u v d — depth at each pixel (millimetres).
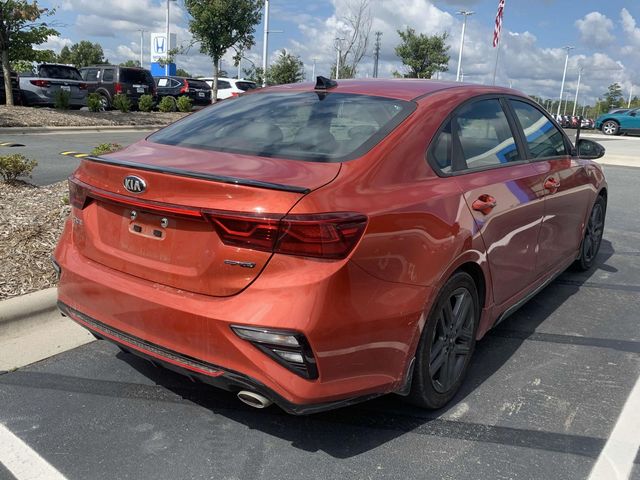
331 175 2613
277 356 2369
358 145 2863
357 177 2645
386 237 2553
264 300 2375
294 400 2389
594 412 3191
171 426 2955
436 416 3109
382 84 3600
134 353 2789
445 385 3137
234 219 2400
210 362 2496
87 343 3811
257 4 24438
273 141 3027
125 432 2891
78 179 3068
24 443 2773
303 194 2404
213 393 3285
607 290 5219
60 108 19281
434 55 36125
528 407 3225
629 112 30062
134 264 2764
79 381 3352
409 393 2965
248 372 2410
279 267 2375
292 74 31844
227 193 2436
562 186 4355
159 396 3234
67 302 3074
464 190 3115
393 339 2631
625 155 17141
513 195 3545
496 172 3547
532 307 4754
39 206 6004
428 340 2893
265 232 2363
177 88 27344
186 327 2521
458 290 3100
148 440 2834
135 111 22156
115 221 2861
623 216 8477
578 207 4828
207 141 3164
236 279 2443
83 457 2689
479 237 3139
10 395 3170
